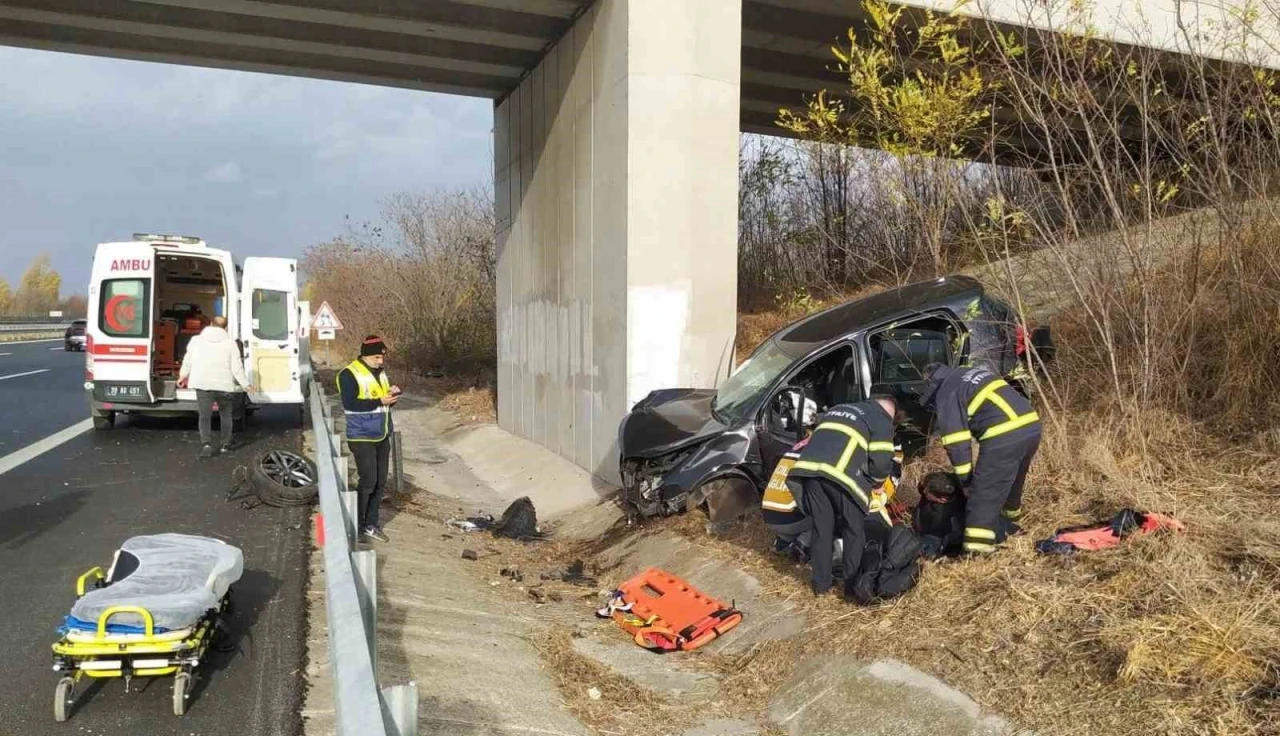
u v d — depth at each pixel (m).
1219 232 6.43
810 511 5.47
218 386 10.56
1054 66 6.83
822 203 13.79
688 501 7.30
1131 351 6.67
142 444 11.34
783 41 12.89
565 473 11.35
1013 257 7.47
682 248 9.83
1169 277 6.52
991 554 5.13
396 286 27.11
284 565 6.47
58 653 4.11
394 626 5.40
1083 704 3.77
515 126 14.51
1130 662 3.76
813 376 7.30
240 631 5.27
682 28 9.73
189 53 13.30
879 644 4.75
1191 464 5.62
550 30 11.93
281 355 13.04
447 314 24.67
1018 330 6.84
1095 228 6.82
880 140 7.57
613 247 10.09
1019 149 7.82
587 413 11.07
